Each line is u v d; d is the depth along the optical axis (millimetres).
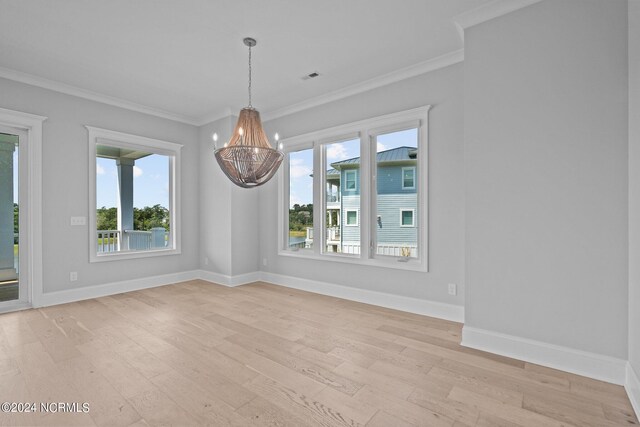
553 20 2250
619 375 2027
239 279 4875
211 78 3711
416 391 1968
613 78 2057
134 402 1842
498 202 2473
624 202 2023
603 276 2092
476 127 2572
